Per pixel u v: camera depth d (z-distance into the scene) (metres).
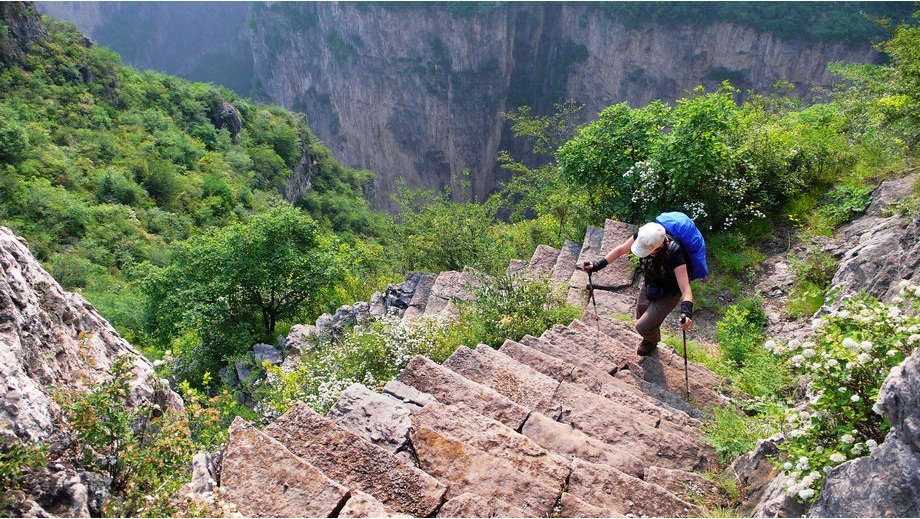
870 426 3.33
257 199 51.28
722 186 8.65
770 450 4.04
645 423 4.73
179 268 15.66
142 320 16.48
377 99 93.88
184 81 65.38
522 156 89.81
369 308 10.95
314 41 98.50
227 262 15.22
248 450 3.33
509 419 4.46
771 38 70.94
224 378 12.88
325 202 62.50
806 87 71.62
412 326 7.38
